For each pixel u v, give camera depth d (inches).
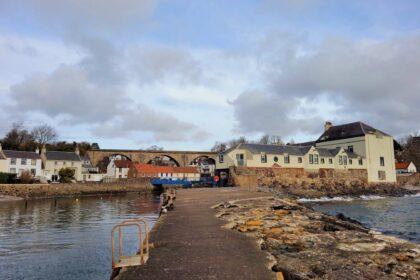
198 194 1360.7
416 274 313.4
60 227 967.6
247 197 1139.3
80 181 2987.2
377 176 2792.8
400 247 409.7
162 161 5221.5
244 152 2394.2
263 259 349.4
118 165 3732.8
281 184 2394.2
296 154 2527.1
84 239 788.0
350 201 1999.3
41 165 2979.8
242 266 325.1
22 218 1169.4
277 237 469.4
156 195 2517.2
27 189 2206.0
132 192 2839.6
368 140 2775.6
